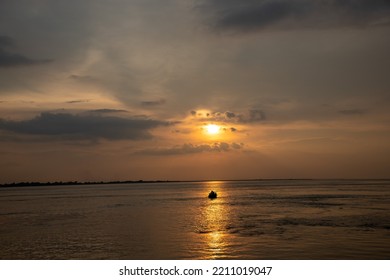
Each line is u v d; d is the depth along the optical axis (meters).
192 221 62.03
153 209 88.06
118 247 40.34
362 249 36.34
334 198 111.38
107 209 90.62
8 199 156.12
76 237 47.41
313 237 43.06
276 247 38.00
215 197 131.12
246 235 45.75
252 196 136.00
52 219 69.38
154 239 44.97
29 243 43.47
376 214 65.06
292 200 107.44
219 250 37.38
